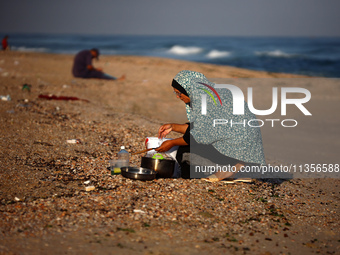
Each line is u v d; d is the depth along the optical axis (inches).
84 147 316.2
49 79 660.1
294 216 227.9
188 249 173.5
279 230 206.7
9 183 236.4
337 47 2536.9
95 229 185.9
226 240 187.6
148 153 279.1
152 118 457.7
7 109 402.0
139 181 252.5
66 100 491.2
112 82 680.4
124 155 294.5
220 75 844.0
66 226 187.2
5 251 157.6
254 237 194.5
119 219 199.2
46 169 263.4
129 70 882.8
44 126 359.3
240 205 234.1
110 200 221.5
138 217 203.2
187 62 1071.6
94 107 472.4
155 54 2049.7
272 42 3634.4
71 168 269.6
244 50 2233.0
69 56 1227.2
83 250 163.9
